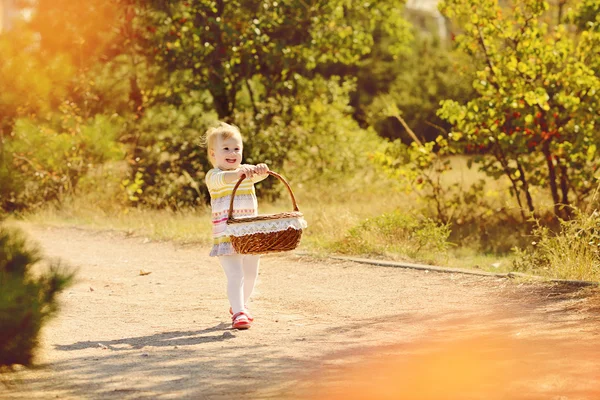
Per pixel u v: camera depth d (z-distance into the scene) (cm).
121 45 2112
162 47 2119
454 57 3175
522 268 1020
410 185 1577
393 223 1259
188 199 1952
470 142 1541
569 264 955
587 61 1517
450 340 697
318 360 637
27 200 1800
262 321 805
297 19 2178
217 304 904
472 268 1093
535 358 618
